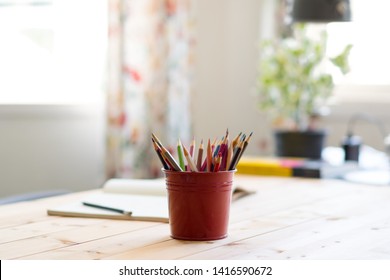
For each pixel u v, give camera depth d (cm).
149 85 328
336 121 342
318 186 197
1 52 355
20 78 355
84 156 345
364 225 138
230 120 359
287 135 260
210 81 359
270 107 293
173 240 123
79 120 343
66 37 352
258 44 351
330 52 331
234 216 148
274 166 222
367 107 334
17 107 341
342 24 337
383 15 340
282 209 158
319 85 271
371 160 260
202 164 129
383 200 171
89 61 351
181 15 331
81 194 178
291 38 333
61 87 354
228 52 358
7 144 344
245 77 356
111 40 321
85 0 348
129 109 326
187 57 333
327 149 299
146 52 327
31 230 131
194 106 346
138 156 328
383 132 330
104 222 140
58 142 344
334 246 119
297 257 111
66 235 126
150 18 326
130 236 126
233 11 357
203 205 121
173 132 330
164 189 168
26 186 346
